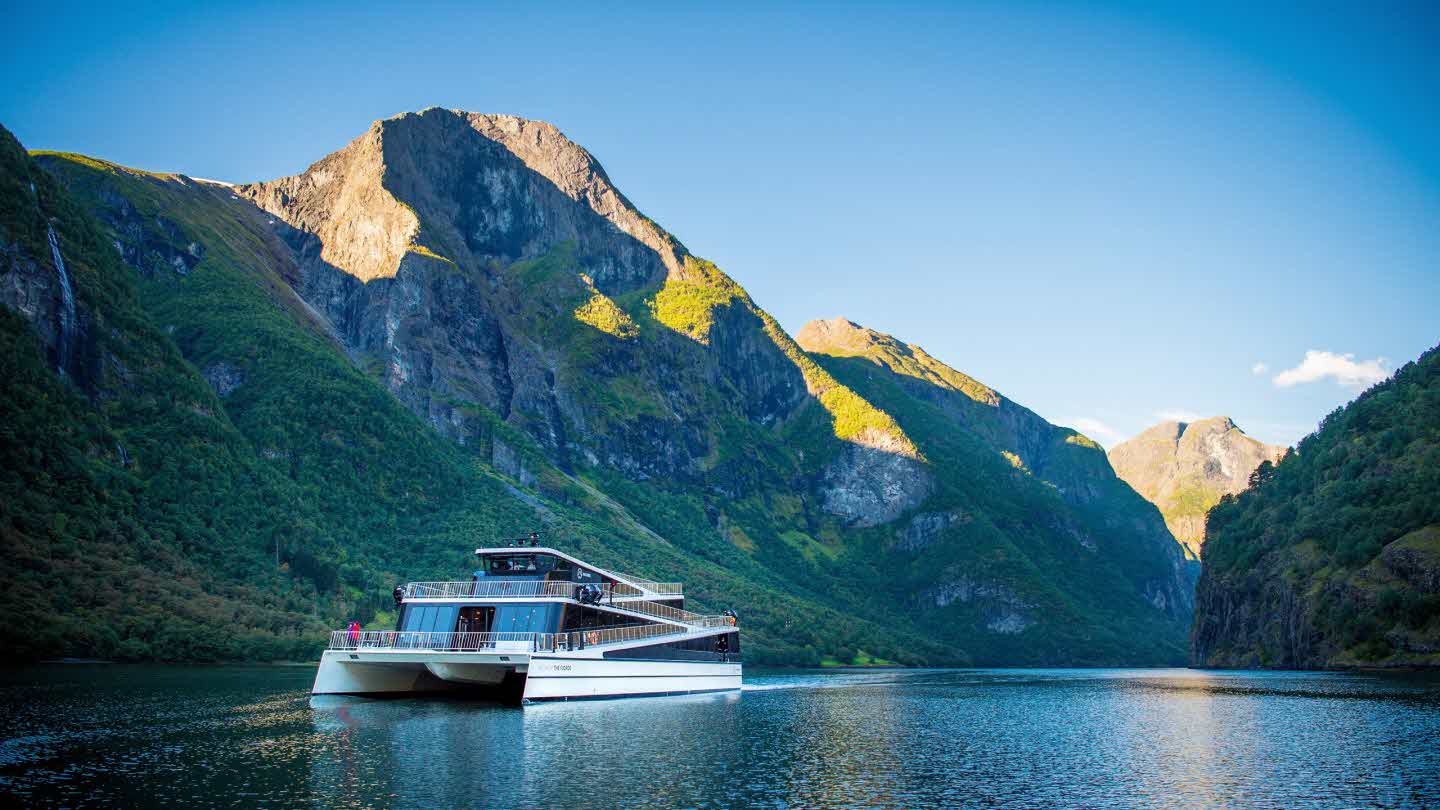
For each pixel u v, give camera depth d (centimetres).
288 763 5659
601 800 4919
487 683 9044
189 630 15675
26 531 16600
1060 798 5206
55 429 19888
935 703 11306
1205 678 18275
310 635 17562
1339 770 6088
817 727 8112
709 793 5153
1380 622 19100
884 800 5103
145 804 4681
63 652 13675
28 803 4662
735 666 11494
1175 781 5709
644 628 9475
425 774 5431
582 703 8406
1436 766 6247
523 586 8625
